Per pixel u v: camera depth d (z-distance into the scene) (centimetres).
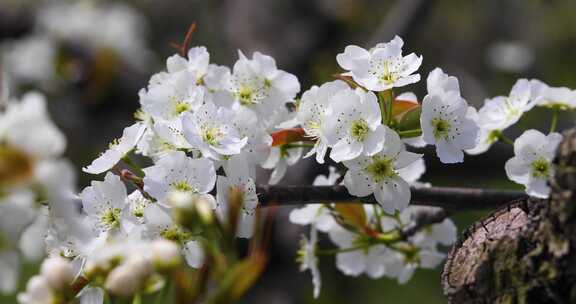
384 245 99
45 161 78
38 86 173
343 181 91
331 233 98
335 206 95
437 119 89
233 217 81
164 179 88
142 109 94
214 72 93
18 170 77
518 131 160
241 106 93
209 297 80
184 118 89
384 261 99
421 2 163
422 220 97
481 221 87
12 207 79
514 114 93
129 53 175
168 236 88
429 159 158
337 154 89
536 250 85
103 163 90
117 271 81
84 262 87
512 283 85
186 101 91
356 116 89
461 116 90
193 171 88
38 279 82
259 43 182
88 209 89
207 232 81
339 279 176
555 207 84
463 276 86
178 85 92
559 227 84
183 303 80
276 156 93
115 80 172
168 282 82
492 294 86
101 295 87
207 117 89
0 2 179
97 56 172
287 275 153
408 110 90
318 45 181
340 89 90
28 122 78
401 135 90
